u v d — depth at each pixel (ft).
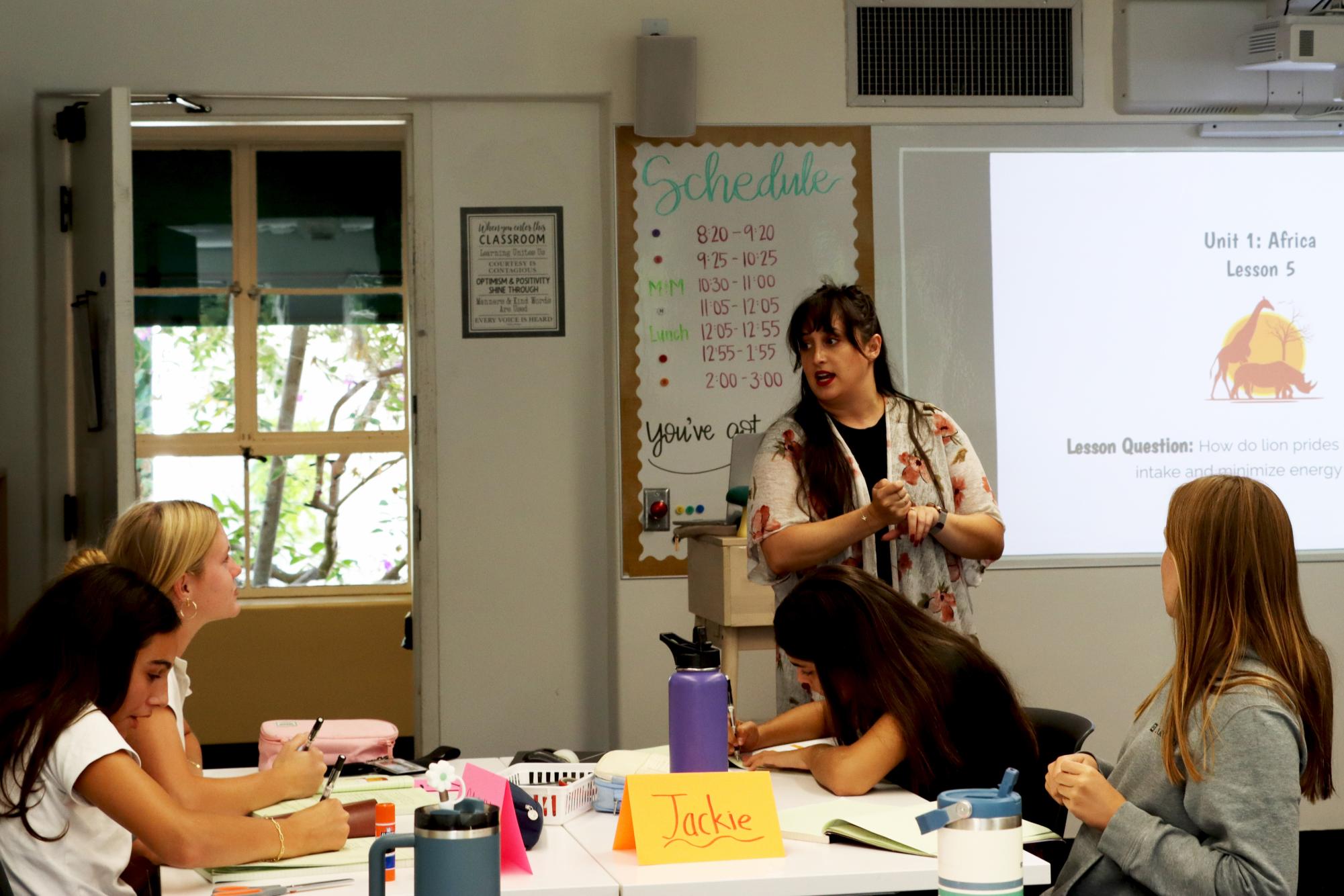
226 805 5.89
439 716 13.66
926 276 13.84
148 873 5.45
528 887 4.99
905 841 5.49
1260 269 14.19
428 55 13.48
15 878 5.30
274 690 17.92
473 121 13.70
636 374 13.57
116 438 11.92
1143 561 13.96
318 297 19.34
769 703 13.57
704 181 13.64
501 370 13.73
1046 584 13.87
